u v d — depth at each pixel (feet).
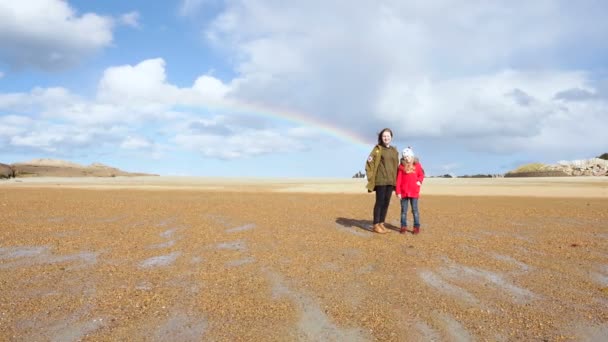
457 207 51.11
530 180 127.03
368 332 13.08
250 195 71.61
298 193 78.13
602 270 20.71
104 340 12.51
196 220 38.32
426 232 32.27
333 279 19.01
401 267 21.21
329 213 44.70
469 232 32.19
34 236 29.96
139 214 42.68
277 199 62.69
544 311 14.92
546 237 29.96
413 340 12.48
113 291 17.21
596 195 70.03
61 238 29.19
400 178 31.50
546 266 21.47
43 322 13.89
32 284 18.22
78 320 14.06
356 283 18.38
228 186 103.81
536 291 17.28
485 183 110.52
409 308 15.20
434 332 13.07
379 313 14.69
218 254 24.17
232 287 17.75
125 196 67.41
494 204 54.90
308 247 26.23
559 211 46.19
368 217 42.01
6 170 160.86
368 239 29.14
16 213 43.24
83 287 17.79
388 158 31.58
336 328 13.39
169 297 16.43
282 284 18.22
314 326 13.56
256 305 15.52
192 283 18.38
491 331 13.16
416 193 31.40
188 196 68.13
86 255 24.02
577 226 35.29
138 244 27.14
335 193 78.89
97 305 15.52
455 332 13.08
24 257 23.53
